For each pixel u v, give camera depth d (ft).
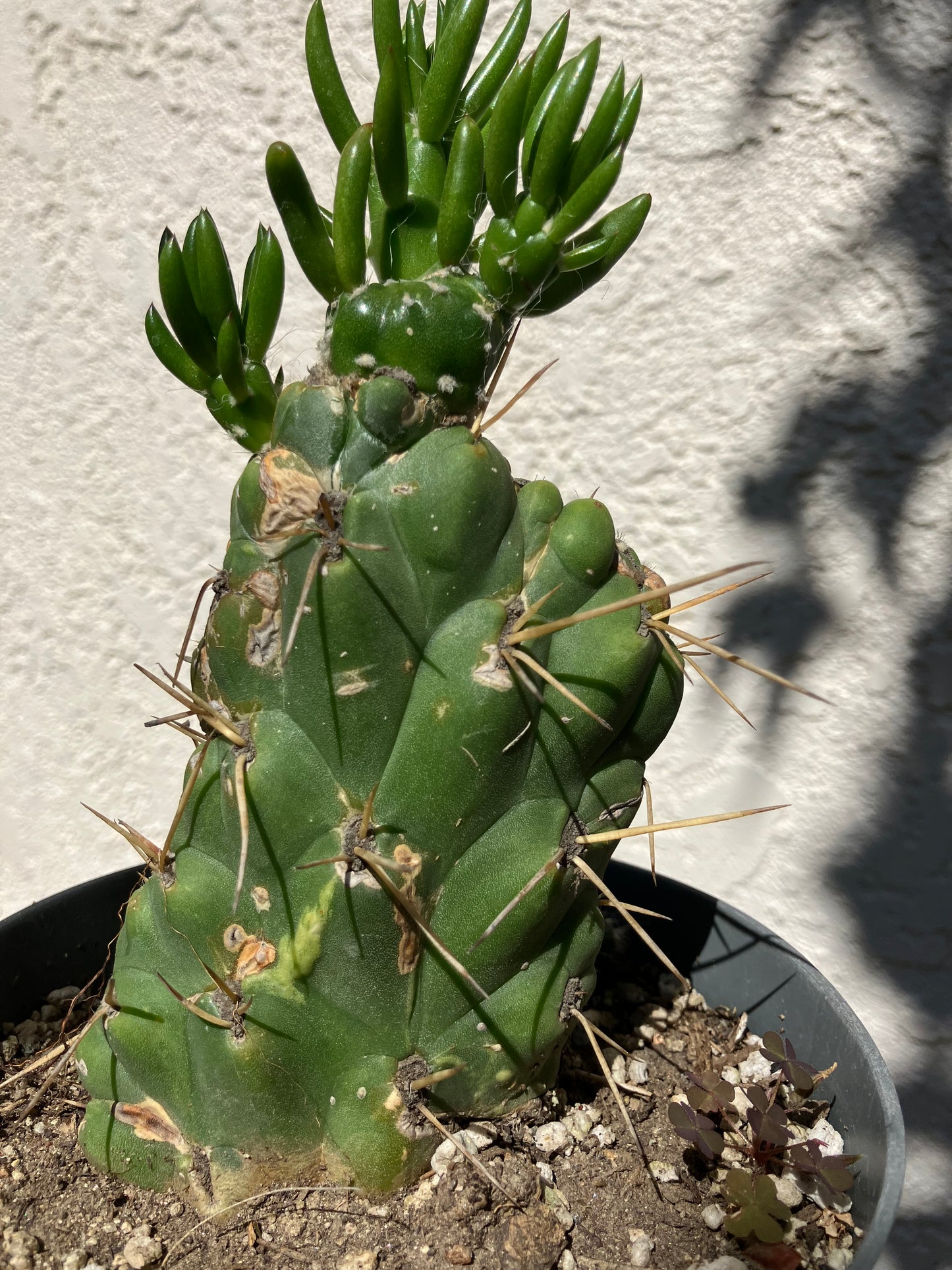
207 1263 0.66
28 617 1.39
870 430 1.14
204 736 0.69
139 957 0.71
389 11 0.63
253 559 0.62
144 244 1.25
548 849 0.67
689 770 1.28
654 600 0.68
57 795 1.45
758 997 0.90
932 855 1.21
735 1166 0.75
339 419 0.61
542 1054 0.71
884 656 1.19
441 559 0.61
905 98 1.05
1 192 1.24
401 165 0.61
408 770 0.63
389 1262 0.66
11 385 1.32
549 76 0.63
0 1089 0.79
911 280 1.09
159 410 1.31
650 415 1.20
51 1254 0.67
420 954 0.67
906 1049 1.26
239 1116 0.67
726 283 1.14
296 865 0.64
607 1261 0.68
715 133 1.10
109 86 1.20
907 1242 1.27
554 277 0.66
